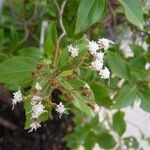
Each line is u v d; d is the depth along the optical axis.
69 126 0.34
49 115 0.16
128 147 0.29
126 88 0.19
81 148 0.33
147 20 0.25
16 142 0.33
